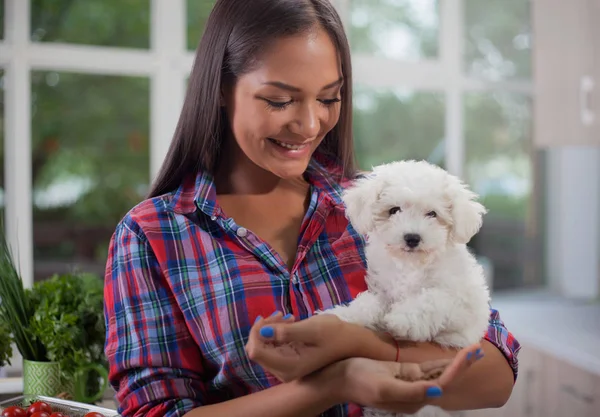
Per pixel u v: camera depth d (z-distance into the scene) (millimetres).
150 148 3545
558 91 3264
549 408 2836
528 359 2977
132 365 1078
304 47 1062
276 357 915
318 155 1342
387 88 3783
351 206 1219
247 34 1083
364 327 1054
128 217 1170
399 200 1204
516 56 3932
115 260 1149
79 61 3084
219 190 1242
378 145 3816
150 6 3252
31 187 3322
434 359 1006
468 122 3904
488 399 1048
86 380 1633
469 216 1200
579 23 3121
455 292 1096
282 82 1055
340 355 947
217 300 1096
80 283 1744
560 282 3963
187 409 1032
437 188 1218
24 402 1452
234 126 1133
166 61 3229
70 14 3174
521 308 3578
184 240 1137
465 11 3816
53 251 3406
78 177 3447
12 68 2982
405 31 3734
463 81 3797
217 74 1137
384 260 1171
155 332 1091
